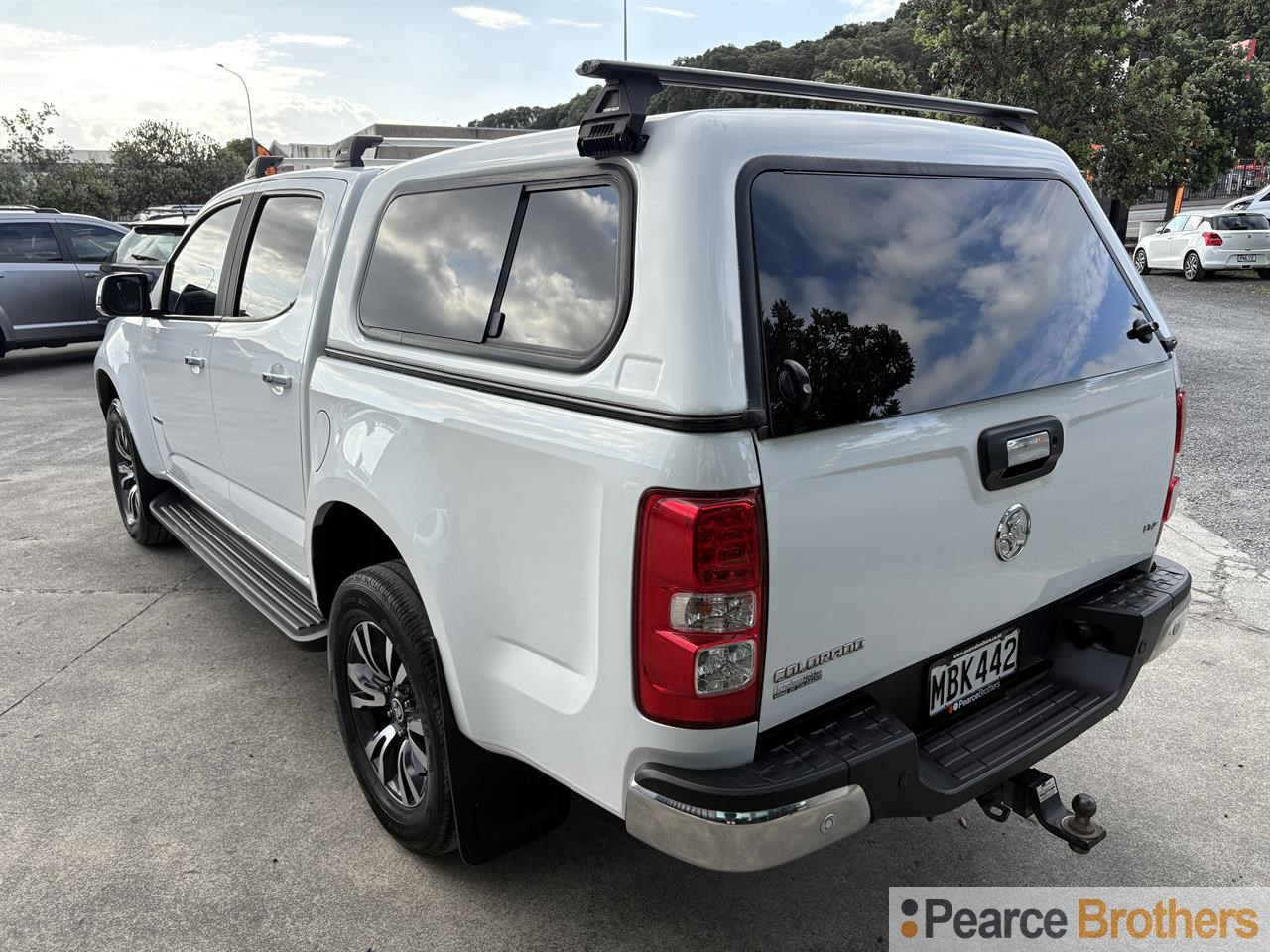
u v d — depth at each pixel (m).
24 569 4.96
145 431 4.60
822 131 1.97
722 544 1.65
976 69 11.84
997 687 2.35
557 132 2.13
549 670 2.02
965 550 2.09
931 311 2.03
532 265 2.09
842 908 2.50
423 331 2.42
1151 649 2.47
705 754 1.76
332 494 2.68
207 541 4.08
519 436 1.96
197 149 42.28
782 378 1.74
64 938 2.38
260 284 3.35
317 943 2.37
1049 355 2.27
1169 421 2.65
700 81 1.96
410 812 2.59
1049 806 2.20
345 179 2.96
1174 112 11.36
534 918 2.46
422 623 2.37
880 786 1.87
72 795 2.98
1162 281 18.98
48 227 11.55
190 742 3.29
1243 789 2.98
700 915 2.47
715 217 1.74
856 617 1.90
